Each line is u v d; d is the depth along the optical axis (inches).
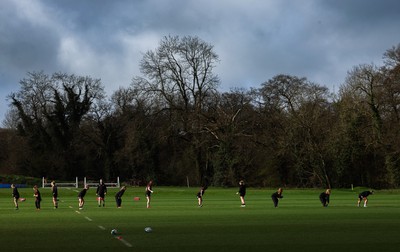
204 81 3277.6
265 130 3388.3
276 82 3590.1
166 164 3700.8
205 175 3440.0
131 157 3494.1
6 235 775.7
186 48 3243.1
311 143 3149.6
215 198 2223.2
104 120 3875.5
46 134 3823.8
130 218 1101.1
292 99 3326.8
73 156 3850.9
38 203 1448.1
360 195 1549.0
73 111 3858.3
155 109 3316.9
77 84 3890.3
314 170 3221.0
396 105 2989.7
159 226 913.5
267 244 667.4
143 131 3449.8
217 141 3344.0
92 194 2484.0
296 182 3358.8
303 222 983.0
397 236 747.4
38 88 3846.0
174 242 689.0
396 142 2906.0
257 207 1512.1
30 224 962.1
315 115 3171.8
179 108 3240.7
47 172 3782.0
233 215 1176.2
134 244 669.9
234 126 3260.3
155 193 2534.5
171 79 3240.7
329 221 1004.6
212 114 3280.0
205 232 811.4
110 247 642.2
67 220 1054.4
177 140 3499.0
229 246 650.8
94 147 3900.1
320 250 614.9
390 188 3152.1
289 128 3189.0
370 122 3112.7
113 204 1754.4
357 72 3107.8
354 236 749.3
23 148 3821.4
